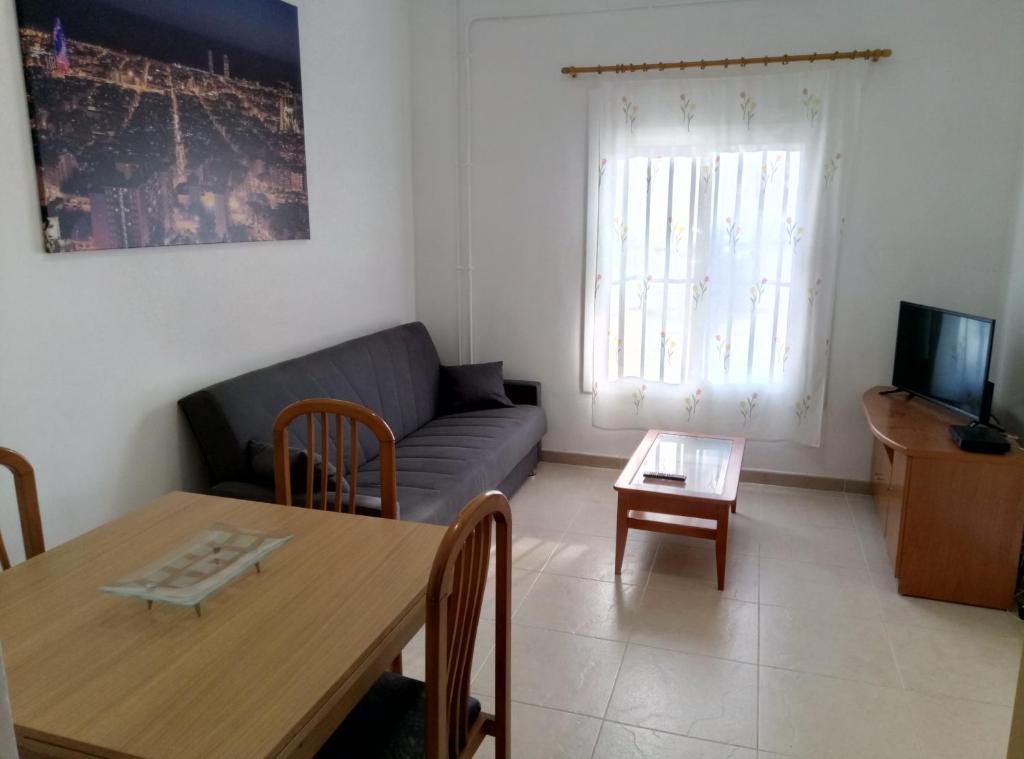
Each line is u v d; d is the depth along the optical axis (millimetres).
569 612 2910
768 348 4109
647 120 4066
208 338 2990
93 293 2459
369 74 4059
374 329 4281
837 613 2906
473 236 4582
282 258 3424
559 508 3957
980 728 2246
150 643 1358
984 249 3771
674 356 4266
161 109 2652
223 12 2920
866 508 3961
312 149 3596
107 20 2416
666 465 3371
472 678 2482
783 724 2270
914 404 3615
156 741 1108
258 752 1088
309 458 2207
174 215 2744
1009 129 3641
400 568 1646
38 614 1460
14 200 2186
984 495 2871
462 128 4469
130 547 1757
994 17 3576
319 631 1397
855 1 3729
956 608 2949
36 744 1130
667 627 2805
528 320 4582
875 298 3967
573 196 4352
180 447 2863
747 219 4008
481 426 3977
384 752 1509
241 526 1872
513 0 4238
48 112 2240
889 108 3773
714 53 3969
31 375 2271
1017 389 3414
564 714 2316
